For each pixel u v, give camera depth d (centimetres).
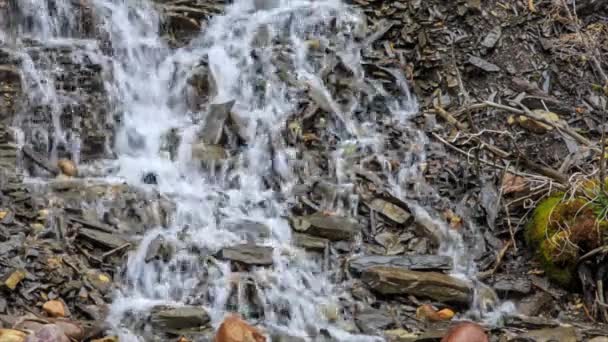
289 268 446
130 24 535
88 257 432
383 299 440
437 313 435
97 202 459
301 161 503
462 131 500
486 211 482
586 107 530
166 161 498
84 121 502
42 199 454
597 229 444
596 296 443
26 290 411
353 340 418
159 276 435
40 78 504
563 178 477
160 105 524
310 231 465
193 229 458
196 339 409
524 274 458
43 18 522
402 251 466
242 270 441
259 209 477
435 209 487
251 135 509
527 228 469
